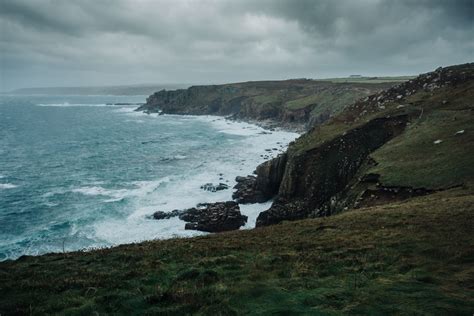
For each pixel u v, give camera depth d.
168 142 133.75
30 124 199.00
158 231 52.28
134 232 52.00
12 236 50.97
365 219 26.91
